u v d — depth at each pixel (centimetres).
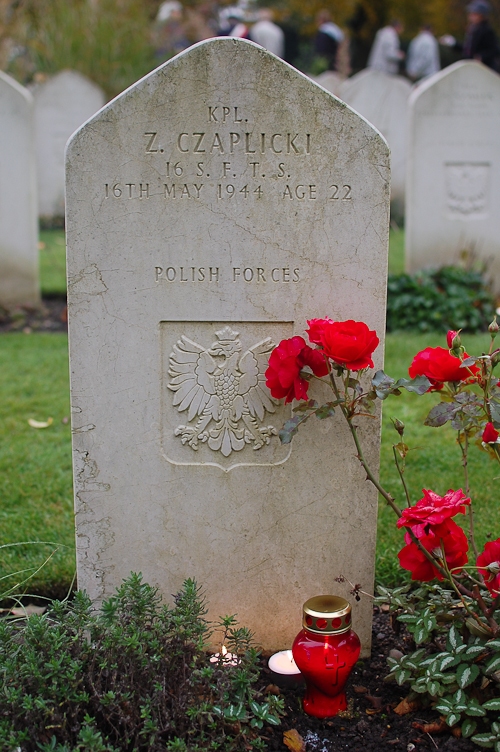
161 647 237
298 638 255
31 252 737
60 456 443
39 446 456
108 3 1262
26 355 616
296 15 2286
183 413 275
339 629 250
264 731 249
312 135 258
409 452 441
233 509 281
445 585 283
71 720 226
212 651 287
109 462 276
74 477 277
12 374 573
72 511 381
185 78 254
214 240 264
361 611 285
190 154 258
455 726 243
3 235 730
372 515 281
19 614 308
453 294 707
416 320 691
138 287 266
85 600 247
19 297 746
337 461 278
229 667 245
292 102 256
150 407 274
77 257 262
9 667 225
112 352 269
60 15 1237
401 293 707
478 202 753
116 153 257
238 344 272
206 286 267
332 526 283
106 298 265
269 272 267
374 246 266
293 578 287
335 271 267
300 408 257
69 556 338
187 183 260
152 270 265
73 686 222
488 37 1297
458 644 242
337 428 276
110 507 279
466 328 693
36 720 222
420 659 248
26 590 320
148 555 284
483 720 241
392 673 256
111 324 267
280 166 260
